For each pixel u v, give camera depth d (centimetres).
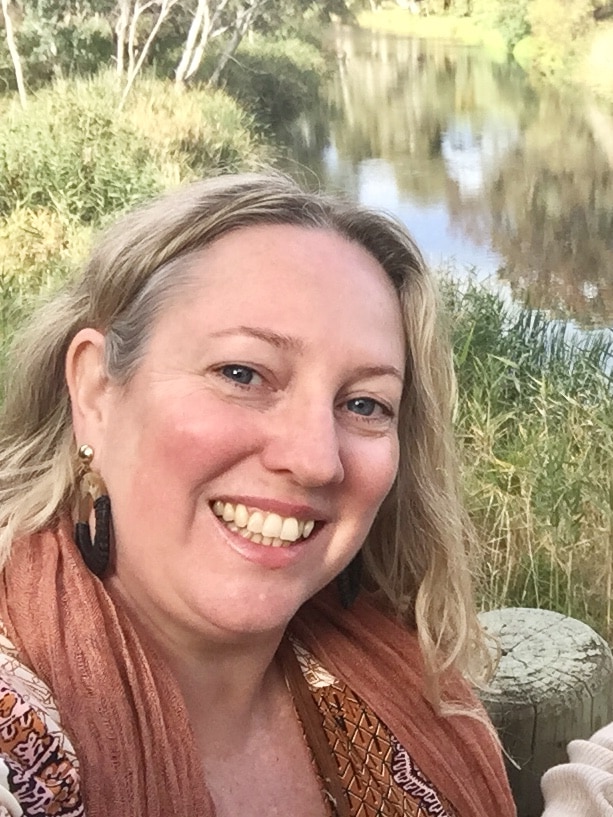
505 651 138
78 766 66
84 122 223
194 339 73
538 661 136
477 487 220
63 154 222
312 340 74
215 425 71
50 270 211
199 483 72
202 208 77
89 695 70
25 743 63
